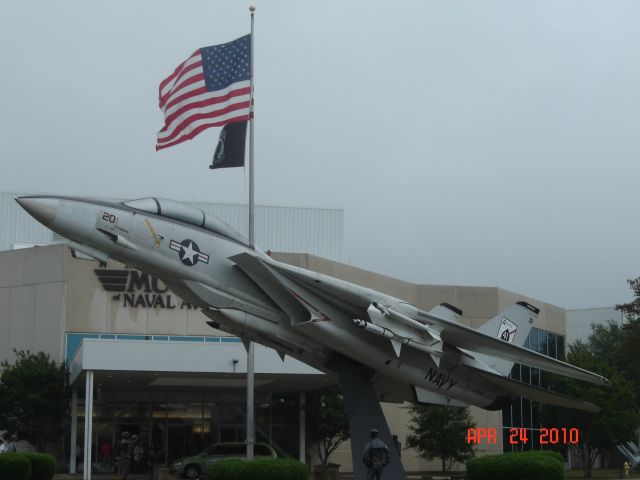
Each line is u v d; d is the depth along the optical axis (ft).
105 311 126.00
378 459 57.00
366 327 60.54
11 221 148.66
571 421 131.85
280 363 100.12
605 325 225.97
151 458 114.32
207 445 123.34
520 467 65.62
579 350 169.89
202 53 76.23
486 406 76.18
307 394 124.77
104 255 58.80
